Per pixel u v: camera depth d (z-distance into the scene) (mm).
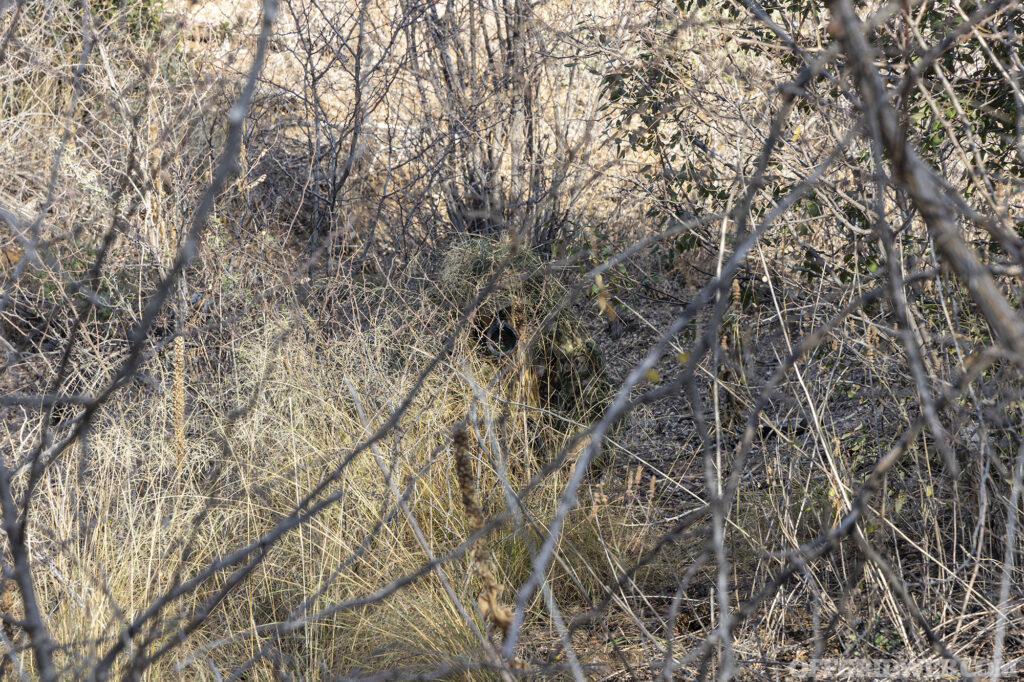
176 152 8445
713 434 8445
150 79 8336
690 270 11594
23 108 11062
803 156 7113
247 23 12914
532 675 5262
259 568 6559
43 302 8430
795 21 8047
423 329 8859
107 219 8562
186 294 8680
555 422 8555
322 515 6969
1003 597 4375
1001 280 5602
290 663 5898
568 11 12281
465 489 4348
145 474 7375
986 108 6371
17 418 7512
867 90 2436
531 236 11523
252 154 12109
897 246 6184
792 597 6227
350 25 14641
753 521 7227
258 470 7312
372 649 6035
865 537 5816
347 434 7641
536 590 6914
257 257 9953
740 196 6734
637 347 11258
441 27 13844
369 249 13031
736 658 5617
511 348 9133
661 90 8422
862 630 5754
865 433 6945
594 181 11086
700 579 7094
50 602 5875
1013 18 6090
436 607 6191
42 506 6438
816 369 7113
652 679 5602
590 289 9359
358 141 13719
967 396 5660
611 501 8023
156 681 5523
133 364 3578
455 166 13680
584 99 13438
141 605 5906
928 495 5949
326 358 8453
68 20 10781
